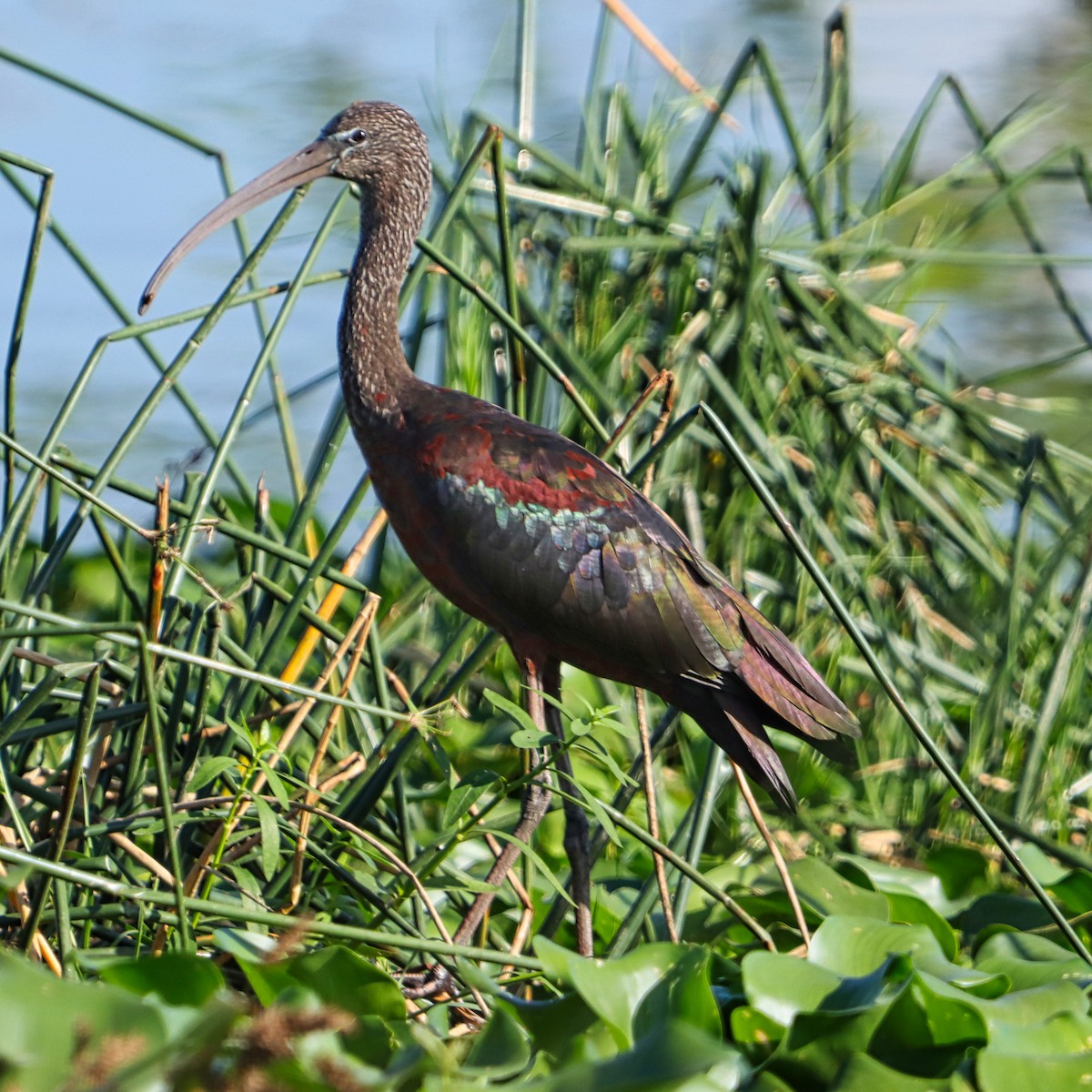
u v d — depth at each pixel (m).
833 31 14.05
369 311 9.63
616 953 8.43
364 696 10.90
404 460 9.30
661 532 9.19
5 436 7.86
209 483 8.96
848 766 10.31
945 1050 6.85
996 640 12.13
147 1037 5.67
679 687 9.14
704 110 15.84
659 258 13.06
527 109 13.74
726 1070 6.65
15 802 8.61
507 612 9.23
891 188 13.95
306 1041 5.96
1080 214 21.44
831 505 12.26
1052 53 27.17
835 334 12.91
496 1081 6.51
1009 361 17.88
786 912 8.86
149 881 8.30
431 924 8.92
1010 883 10.62
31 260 9.03
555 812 10.36
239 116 22.59
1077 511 12.81
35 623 8.94
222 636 8.93
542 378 11.91
